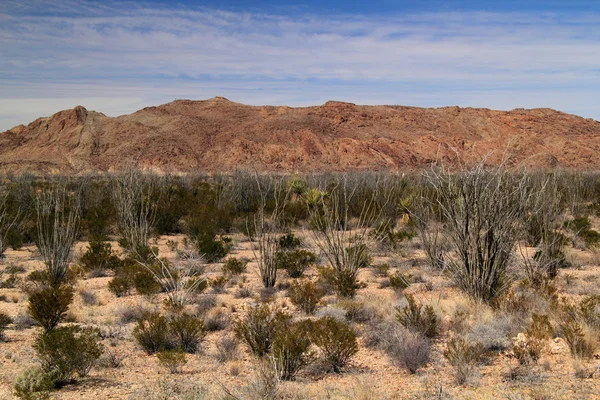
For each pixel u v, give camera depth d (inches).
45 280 597.6
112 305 501.7
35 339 353.4
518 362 315.6
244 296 550.6
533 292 476.1
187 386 283.3
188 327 369.7
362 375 304.8
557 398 250.8
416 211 692.1
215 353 361.7
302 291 470.6
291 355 307.0
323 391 274.1
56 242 632.4
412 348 319.0
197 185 1942.7
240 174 1560.0
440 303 455.5
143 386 290.0
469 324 396.2
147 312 423.5
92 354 311.6
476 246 466.6
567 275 584.1
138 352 364.8
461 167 490.6
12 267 695.7
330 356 321.1
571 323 346.0
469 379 283.9
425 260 700.0
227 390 265.4
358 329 404.8
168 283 562.6
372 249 791.1
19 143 6156.5
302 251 697.0
